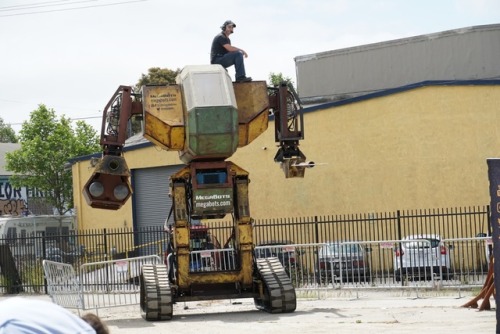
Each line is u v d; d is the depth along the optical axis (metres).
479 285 22.02
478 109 34.16
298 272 23.77
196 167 17.16
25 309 4.05
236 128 16.77
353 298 21.73
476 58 41.09
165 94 17.00
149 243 34.22
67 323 4.05
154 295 17.06
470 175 34.16
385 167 35.38
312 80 44.69
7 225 42.41
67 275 20.36
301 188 37.00
